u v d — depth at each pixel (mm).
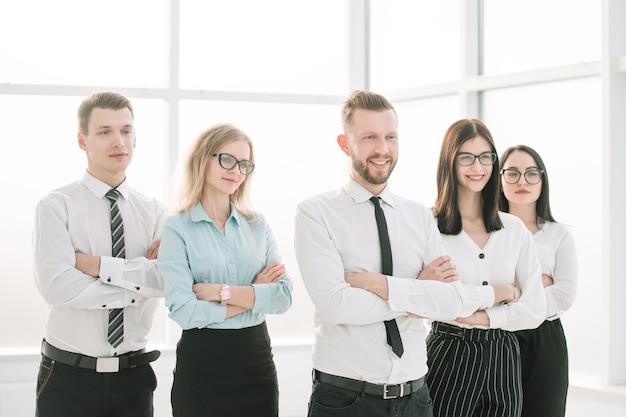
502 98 5141
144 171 5473
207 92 5484
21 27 5230
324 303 2674
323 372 2738
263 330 2926
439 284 2713
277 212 5727
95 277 3004
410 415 2707
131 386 3053
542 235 3520
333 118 5816
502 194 3578
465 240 3033
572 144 4777
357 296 2646
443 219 3066
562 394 3363
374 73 5832
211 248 2861
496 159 3021
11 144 5246
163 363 5215
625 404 4273
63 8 5301
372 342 2686
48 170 5312
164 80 5500
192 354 2775
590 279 4707
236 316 2828
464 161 2996
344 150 2908
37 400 3051
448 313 2699
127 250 3164
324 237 2746
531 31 4973
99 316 3016
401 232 2828
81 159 5359
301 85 5793
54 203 3047
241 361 2814
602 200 4445
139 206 3246
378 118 2734
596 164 4660
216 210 2957
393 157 2768
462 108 5191
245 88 5672
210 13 5570
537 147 4961
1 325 5234
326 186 5824
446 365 2928
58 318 3020
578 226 4762
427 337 3068
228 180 2887
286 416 5438
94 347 3004
